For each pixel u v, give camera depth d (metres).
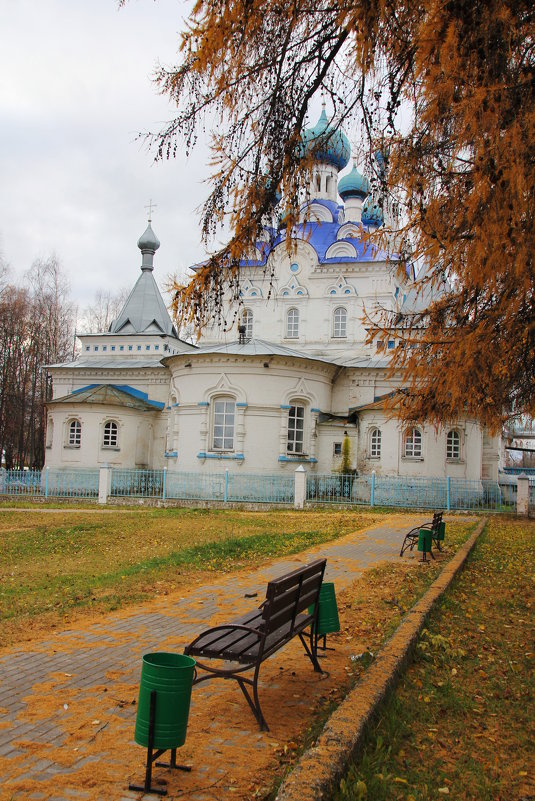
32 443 47.69
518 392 9.53
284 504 26.09
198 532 17.69
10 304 44.62
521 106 5.70
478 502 26.81
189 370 29.67
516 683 5.95
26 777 4.07
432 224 6.97
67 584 10.49
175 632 7.46
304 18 6.70
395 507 25.77
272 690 5.74
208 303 7.60
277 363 28.98
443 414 9.57
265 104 7.18
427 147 6.84
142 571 11.28
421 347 8.41
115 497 27.86
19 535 17.42
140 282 40.91
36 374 48.56
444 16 5.49
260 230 7.36
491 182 5.79
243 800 3.88
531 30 5.71
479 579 10.93
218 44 6.29
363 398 31.97
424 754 4.48
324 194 38.34
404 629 6.84
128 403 34.12
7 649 6.78
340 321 34.28
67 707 5.18
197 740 4.66
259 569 11.66
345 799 3.65
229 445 29.06
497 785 4.12
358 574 11.28
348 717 4.48
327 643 7.18
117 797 3.87
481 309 7.95
